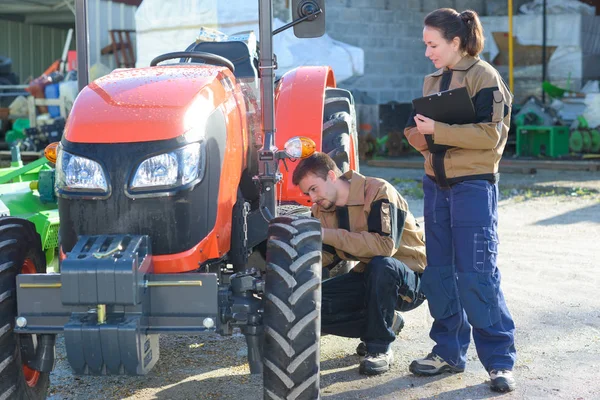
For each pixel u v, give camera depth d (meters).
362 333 3.61
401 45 15.45
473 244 3.28
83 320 2.59
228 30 7.36
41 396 3.06
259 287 2.79
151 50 9.69
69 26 19.19
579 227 6.93
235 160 3.11
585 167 11.16
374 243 3.42
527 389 3.34
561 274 5.28
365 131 13.48
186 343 4.09
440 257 3.45
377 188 3.50
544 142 13.11
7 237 2.81
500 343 3.38
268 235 2.83
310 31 3.28
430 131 3.20
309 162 3.51
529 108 13.37
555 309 4.49
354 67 10.90
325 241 3.40
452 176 3.29
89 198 2.74
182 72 3.18
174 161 2.74
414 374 3.55
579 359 3.70
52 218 4.30
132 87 2.98
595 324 4.21
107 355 2.57
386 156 13.54
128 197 2.72
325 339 4.12
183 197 2.74
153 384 3.50
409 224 3.76
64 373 3.67
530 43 15.27
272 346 2.67
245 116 3.34
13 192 4.61
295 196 4.12
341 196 3.53
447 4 15.94
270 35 3.08
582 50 14.92
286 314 2.66
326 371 3.62
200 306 2.65
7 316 2.72
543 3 14.95
